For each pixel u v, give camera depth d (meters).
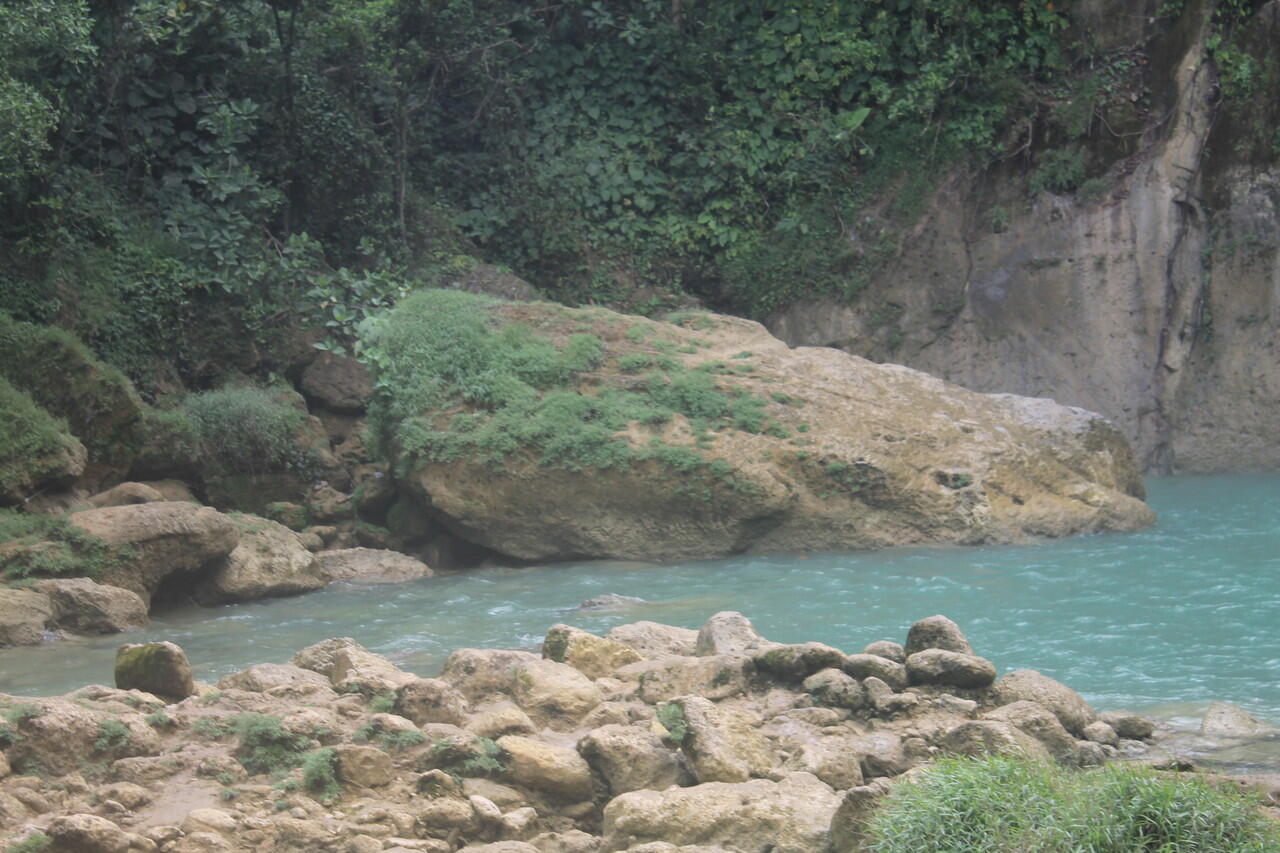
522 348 16.22
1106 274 21.36
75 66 17.38
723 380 16.19
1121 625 10.73
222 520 13.06
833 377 16.67
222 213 18.69
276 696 7.23
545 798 6.57
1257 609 11.20
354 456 18.25
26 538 12.45
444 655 10.19
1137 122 21.50
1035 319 21.67
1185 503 17.80
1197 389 21.16
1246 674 9.15
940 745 6.78
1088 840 4.91
